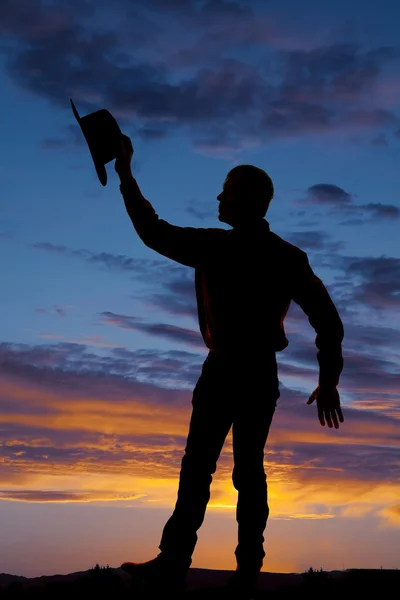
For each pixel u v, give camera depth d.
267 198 3.72
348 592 3.57
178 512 3.51
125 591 3.45
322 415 3.65
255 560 3.57
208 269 3.63
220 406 3.58
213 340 3.63
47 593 3.42
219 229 3.75
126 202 3.61
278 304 3.65
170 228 3.59
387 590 3.56
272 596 3.56
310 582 3.67
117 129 3.63
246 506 3.59
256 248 3.64
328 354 3.61
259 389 3.59
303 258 3.71
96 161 3.62
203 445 3.57
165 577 3.42
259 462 3.62
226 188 3.74
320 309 3.61
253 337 3.58
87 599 3.38
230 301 3.59
